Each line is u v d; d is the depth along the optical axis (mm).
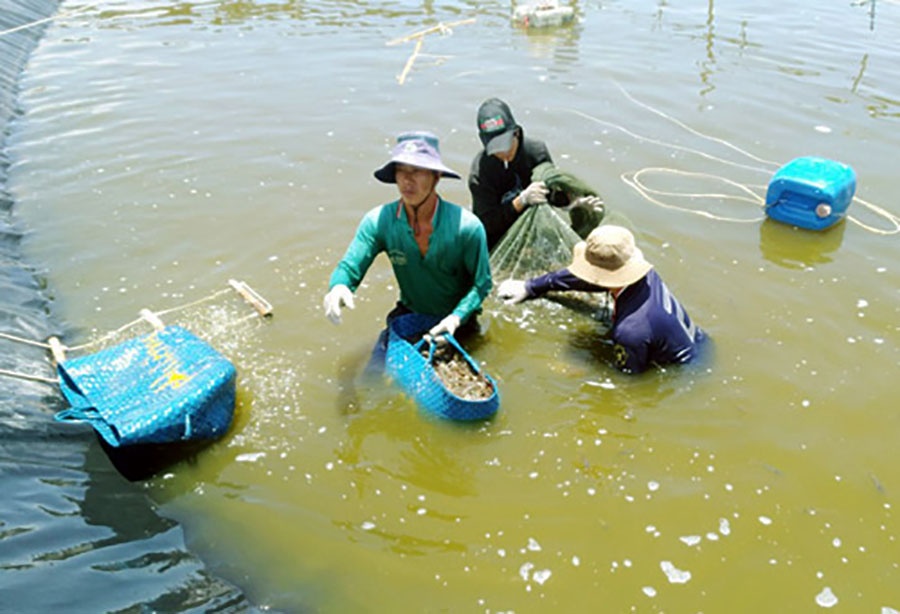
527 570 3137
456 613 2959
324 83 8883
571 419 3941
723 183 6543
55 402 4023
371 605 2992
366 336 4594
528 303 4902
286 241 5613
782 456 3717
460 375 4098
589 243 4320
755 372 4270
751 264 5348
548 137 7375
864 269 5293
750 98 8320
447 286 4328
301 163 6855
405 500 3479
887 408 4023
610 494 3506
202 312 4793
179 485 3551
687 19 11383
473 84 8828
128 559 3146
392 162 3820
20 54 9812
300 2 12523
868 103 8172
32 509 3295
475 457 3711
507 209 5137
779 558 3191
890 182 6551
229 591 3043
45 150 7129
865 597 3020
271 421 3918
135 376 3799
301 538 3289
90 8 12164
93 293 5004
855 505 3449
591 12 11867
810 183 5676
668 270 5242
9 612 2754
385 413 3971
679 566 3156
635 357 4188
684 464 3668
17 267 5211
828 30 10742
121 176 6617
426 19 11594
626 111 8008
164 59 9734
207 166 6805
